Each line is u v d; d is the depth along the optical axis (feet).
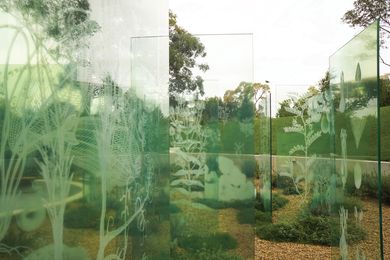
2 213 3.97
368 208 9.96
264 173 26.21
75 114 5.42
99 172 6.23
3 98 4.00
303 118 27.02
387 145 33.50
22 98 4.27
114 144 6.93
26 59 4.34
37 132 4.52
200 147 15.06
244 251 14.57
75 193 5.42
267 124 25.52
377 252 9.27
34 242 4.45
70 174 5.27
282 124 28.12
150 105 9.23
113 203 6.87
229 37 14.78
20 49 4.26
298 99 27.45
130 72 7.76
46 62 4.71
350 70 11.44
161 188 10.12
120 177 7.24
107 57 6.56
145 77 8.82
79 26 5.55
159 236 9.88
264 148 26.35
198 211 14.92
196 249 14.71
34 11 4.50
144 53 8.69
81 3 5.61
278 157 28.53
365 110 9.95
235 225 14.74
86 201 5.77
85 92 5.72
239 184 14.79
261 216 24.80
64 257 5.10
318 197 25.72
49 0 4.80
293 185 27.71
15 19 4.19
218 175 14.90
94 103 6.05
